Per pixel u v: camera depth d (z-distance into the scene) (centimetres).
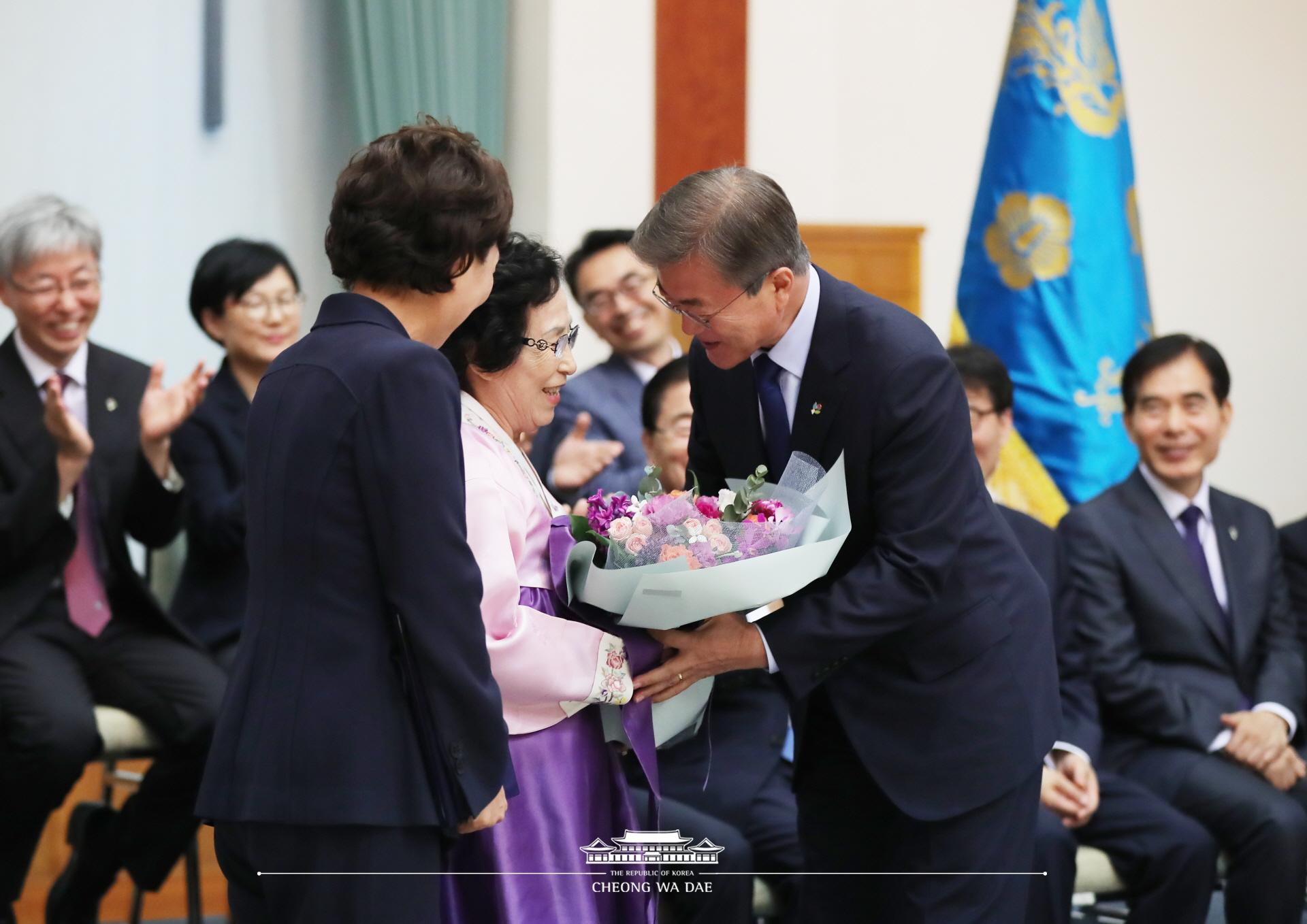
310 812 454
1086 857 856
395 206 491
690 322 576
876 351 579
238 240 990
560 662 534
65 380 928
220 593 950
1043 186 1178
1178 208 1530
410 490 461
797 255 574
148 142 1236
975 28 1492
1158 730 918
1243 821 862
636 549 550
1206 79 1541
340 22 1295
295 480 468
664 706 607
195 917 915
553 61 1291
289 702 462
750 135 1390
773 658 572
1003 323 1184
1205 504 991
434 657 461
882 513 586
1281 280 1547
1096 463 1159
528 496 554
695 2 1335
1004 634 609
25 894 1062
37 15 1198
